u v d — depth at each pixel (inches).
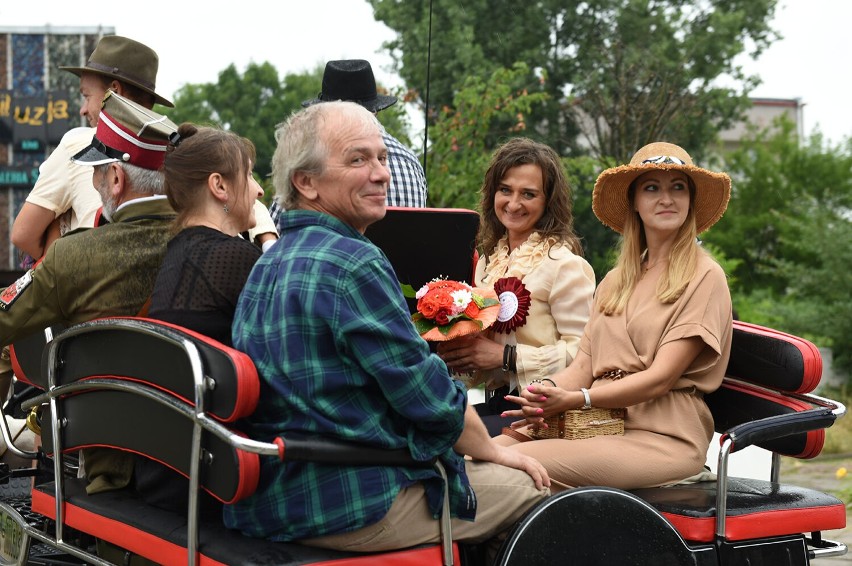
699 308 131.8
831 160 790.5
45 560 130.5
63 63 439.8
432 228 136.1
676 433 132.6
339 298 98.7
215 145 116.3
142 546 108.7
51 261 122.4
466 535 110.5
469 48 727.1
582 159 593.9
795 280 582.2
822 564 205.0
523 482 113.9
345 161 104.4
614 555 111.3
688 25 902.4
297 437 97.3
